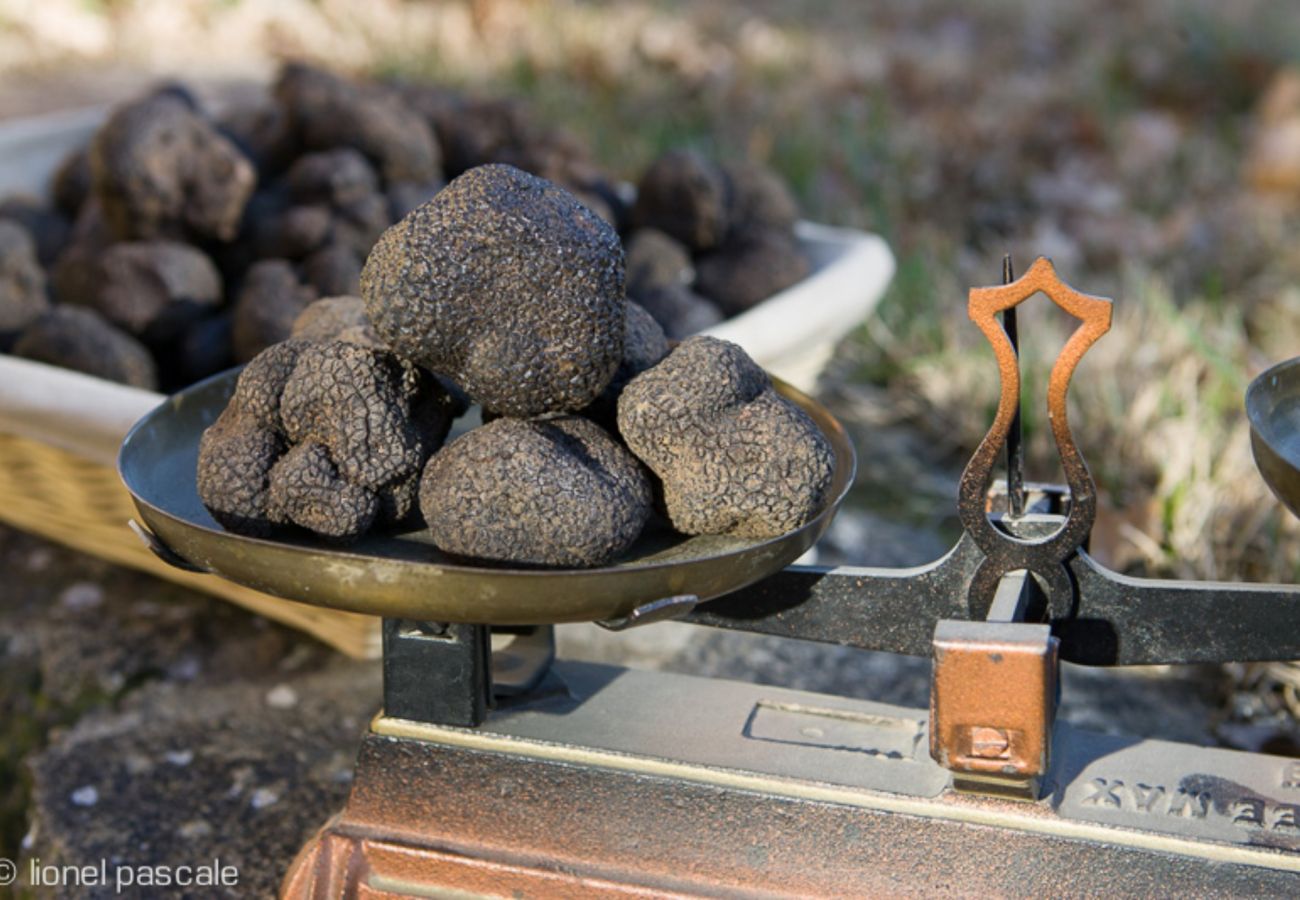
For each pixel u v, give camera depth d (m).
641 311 0.61
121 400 0.77
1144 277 1.33
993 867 0.57
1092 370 1.13
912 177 1.71
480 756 0.61
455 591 0.53
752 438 0.56
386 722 0.62
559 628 0.87
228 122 1.07
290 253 0.94
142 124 0.92
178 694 0.84
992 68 2.14
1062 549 0.58
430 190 0.99
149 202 0.92
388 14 2.29
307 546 0.56
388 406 0.57
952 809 0.57
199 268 0.93
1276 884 0.55
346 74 2.02
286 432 0.58
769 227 1.01
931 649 0.60
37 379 0.79
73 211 1.09
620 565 0.56
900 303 1.29
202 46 2.15
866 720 0.62
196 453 0.63
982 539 0.58
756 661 0.85
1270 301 1.37
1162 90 2.05
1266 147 1.71
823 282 0.91
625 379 0.59
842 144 1.74
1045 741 0.54
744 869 0.59
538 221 0.55
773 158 1.68
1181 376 1.11
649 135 1.77
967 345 1.21
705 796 0.59
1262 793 0.58
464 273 0.55
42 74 1.95
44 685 0.85
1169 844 0.56
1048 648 0.54
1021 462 0.59
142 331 0.91
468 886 0.61
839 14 2.46
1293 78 1.96
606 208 0.99
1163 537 0.92
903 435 1.13
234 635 0.88
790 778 0.59
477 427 0.61
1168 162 1.78
